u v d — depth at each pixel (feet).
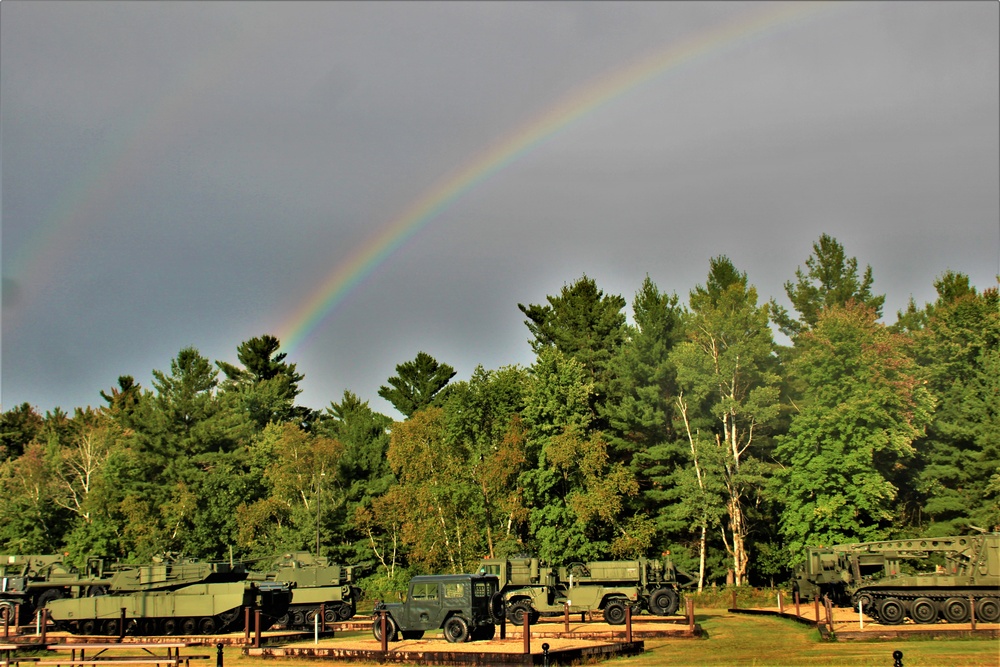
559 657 83.66
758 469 190.08
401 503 209.36
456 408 210.18
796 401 206.39
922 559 134.51
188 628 123.34
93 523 239.71
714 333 203.51
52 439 271.49
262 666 89.97
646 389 204.74
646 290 220.64
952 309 216.13
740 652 92.12
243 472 268.00
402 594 212.43
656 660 87.51
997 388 195.00
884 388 170.60
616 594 128.06
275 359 356.38
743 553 192.75
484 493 203.62
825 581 131.95
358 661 89.45
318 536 223.30
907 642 95.61
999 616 109.91
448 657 84.89
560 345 236.63
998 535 113.19
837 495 167.43
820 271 249.55
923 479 188.96
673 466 207.62
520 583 131.03
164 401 271.28
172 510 238.89
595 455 190.39
